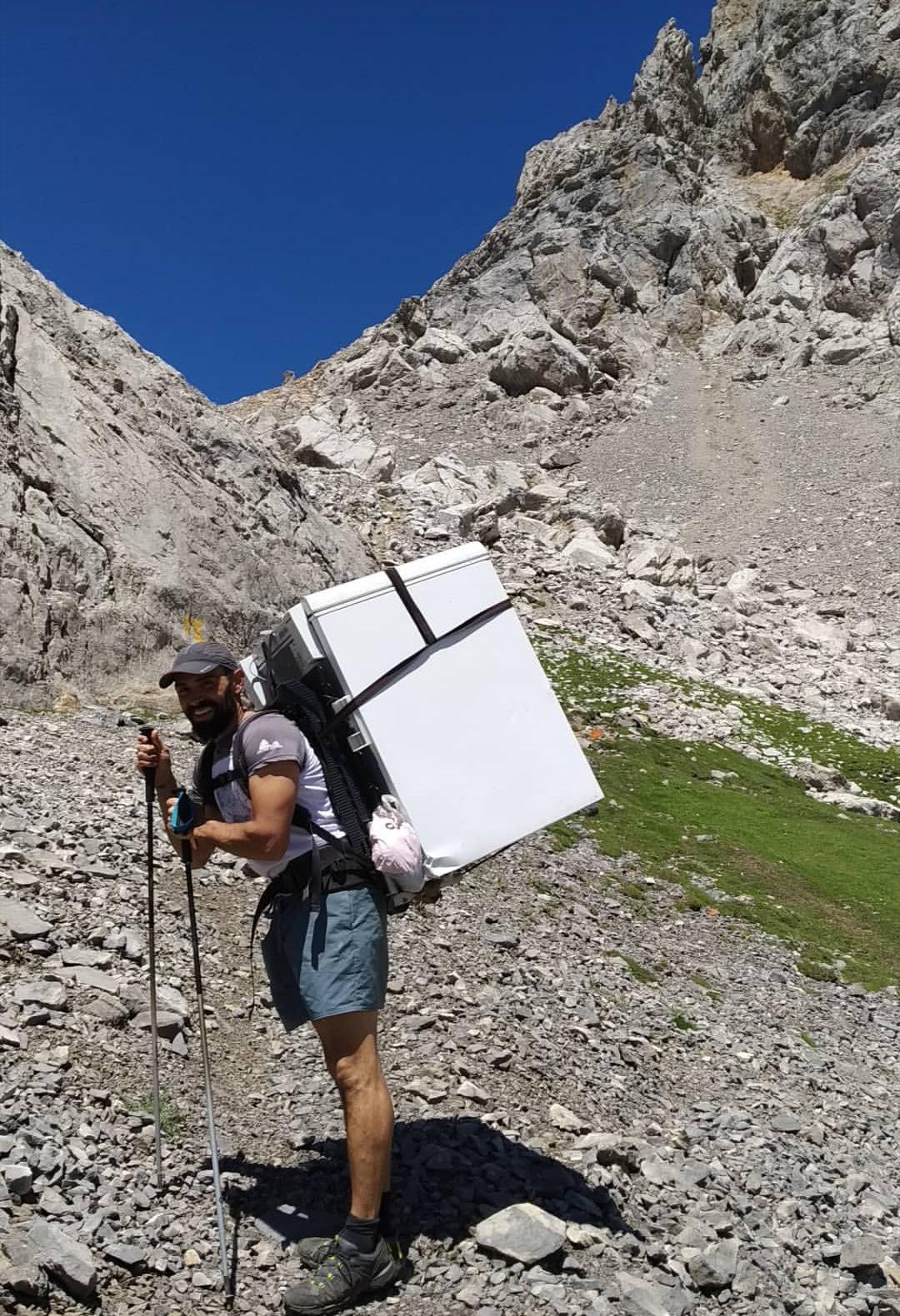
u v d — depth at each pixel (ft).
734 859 71.77
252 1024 26.25
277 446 237.25
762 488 277.85
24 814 36.06
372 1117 16.62
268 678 18.58
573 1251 18.52
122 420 73.82
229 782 17.33
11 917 26.55
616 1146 22.76
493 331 375.86
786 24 511.81
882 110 471.21
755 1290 19.15
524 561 154.20
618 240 432.66
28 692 54.13
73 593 59.67
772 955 57.16
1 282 74.69
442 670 18.07
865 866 74.95
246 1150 20.35
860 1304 19.77
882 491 263.90
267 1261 17.03
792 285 392.68
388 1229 17.46
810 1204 24.54
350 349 392.88
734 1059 38.27
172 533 67.67
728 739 108.58
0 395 63.67
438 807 17.46
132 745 51.55
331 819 17.13
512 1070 27.43
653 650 134.10
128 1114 19.92
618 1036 35.09
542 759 18.34
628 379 358.84
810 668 143.02
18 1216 16.25
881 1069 43.91
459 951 38.58
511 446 315.17
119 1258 16.05
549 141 548.72
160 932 30.04
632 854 68.59
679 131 497.87
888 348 353.72
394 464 234.58
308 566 81.15
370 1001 16.74
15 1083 19.62
